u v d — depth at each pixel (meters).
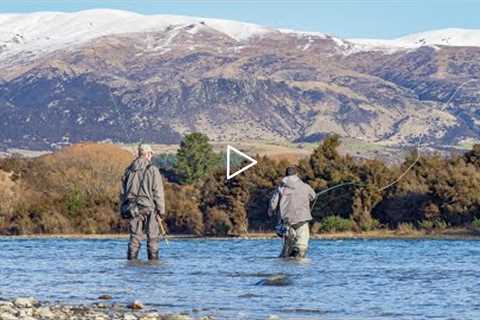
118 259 65.62
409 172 123.00
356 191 120.75
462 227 115.75
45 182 143.00
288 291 43.88
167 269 55.91
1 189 136.50
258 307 38.50
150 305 39.25
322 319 35.28
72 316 34.78
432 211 117.75
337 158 125.31
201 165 160.12
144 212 62.34
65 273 54.16
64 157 159.00
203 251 75.69
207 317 35.28
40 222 129.25
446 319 35.38
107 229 128.75
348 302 39.94
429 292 43.50
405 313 36.88
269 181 124.81
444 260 63.50
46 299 41.53
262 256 67.88
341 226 117.88
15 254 73.62
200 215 123.69
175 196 128.50
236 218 122.12
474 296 41.97
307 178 123.94
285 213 63.50
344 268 55.97
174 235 121.75
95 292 44.16
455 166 122.94
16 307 37.09
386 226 120.62
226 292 43.53
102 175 145.88
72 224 128.88
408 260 63.38
